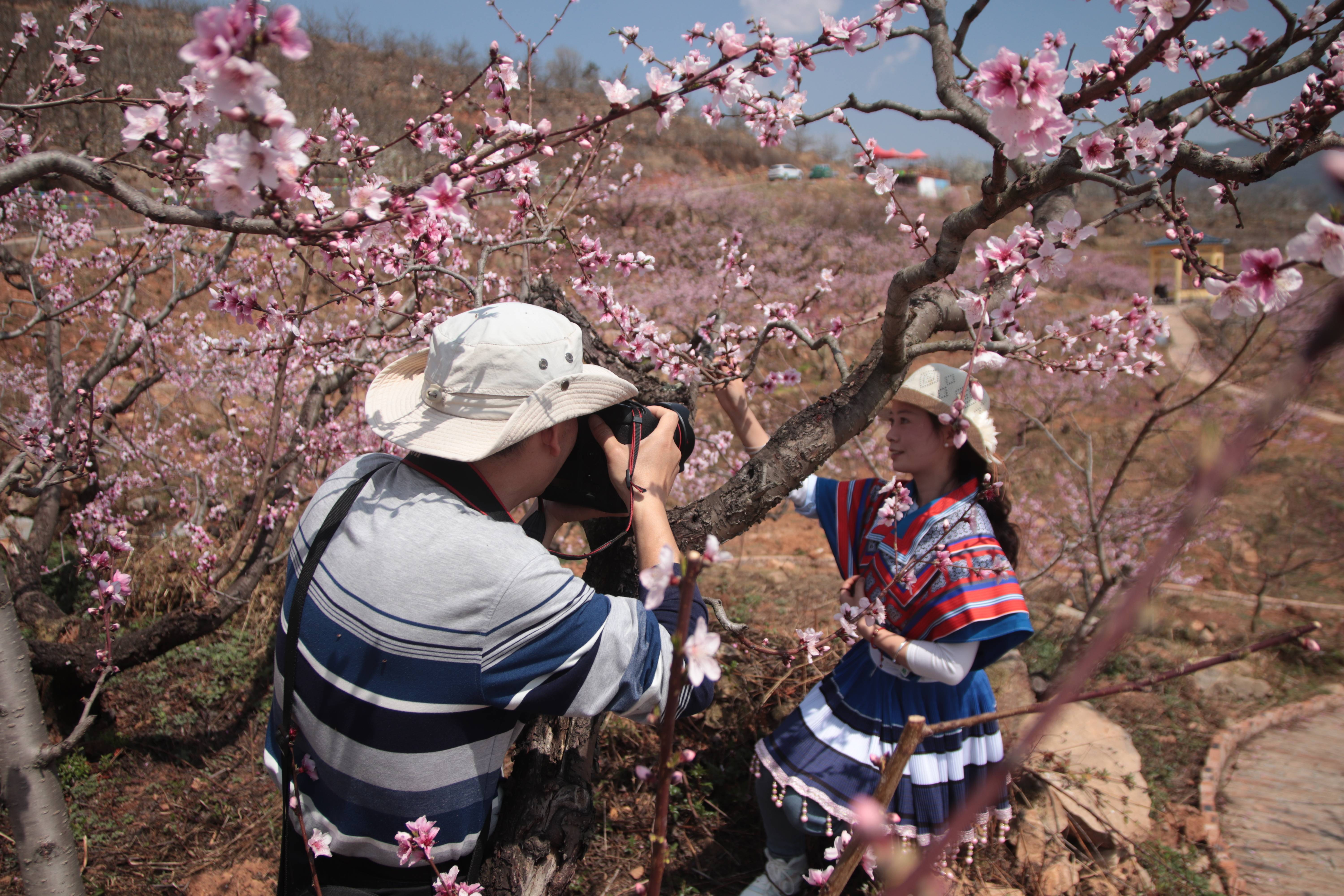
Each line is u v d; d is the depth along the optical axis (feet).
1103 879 8.58
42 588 11.89
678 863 8.40
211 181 3.40
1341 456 27.48
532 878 4.74
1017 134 4.11
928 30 7.63
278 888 4.61
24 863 5.61
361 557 4.07
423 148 6.23
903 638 6.82
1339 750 12.07
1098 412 33.30
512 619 3.94
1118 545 16.79
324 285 18.22
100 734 10.18
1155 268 67.77
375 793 4.14
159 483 16.58
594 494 5.40
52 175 4.00
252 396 18.75
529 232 9.25
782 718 9.64
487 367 4.30
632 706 4.23
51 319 10.80
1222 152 6.94
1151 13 5.08
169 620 9.99
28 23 7.87
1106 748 10.41
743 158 105.29
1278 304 3.82
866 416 6.41
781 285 50.16
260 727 10.58
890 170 6.91
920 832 6.91
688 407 7.04
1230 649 14.90
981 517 6.98
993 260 5.24
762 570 16.34
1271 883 9.04
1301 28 5.12
